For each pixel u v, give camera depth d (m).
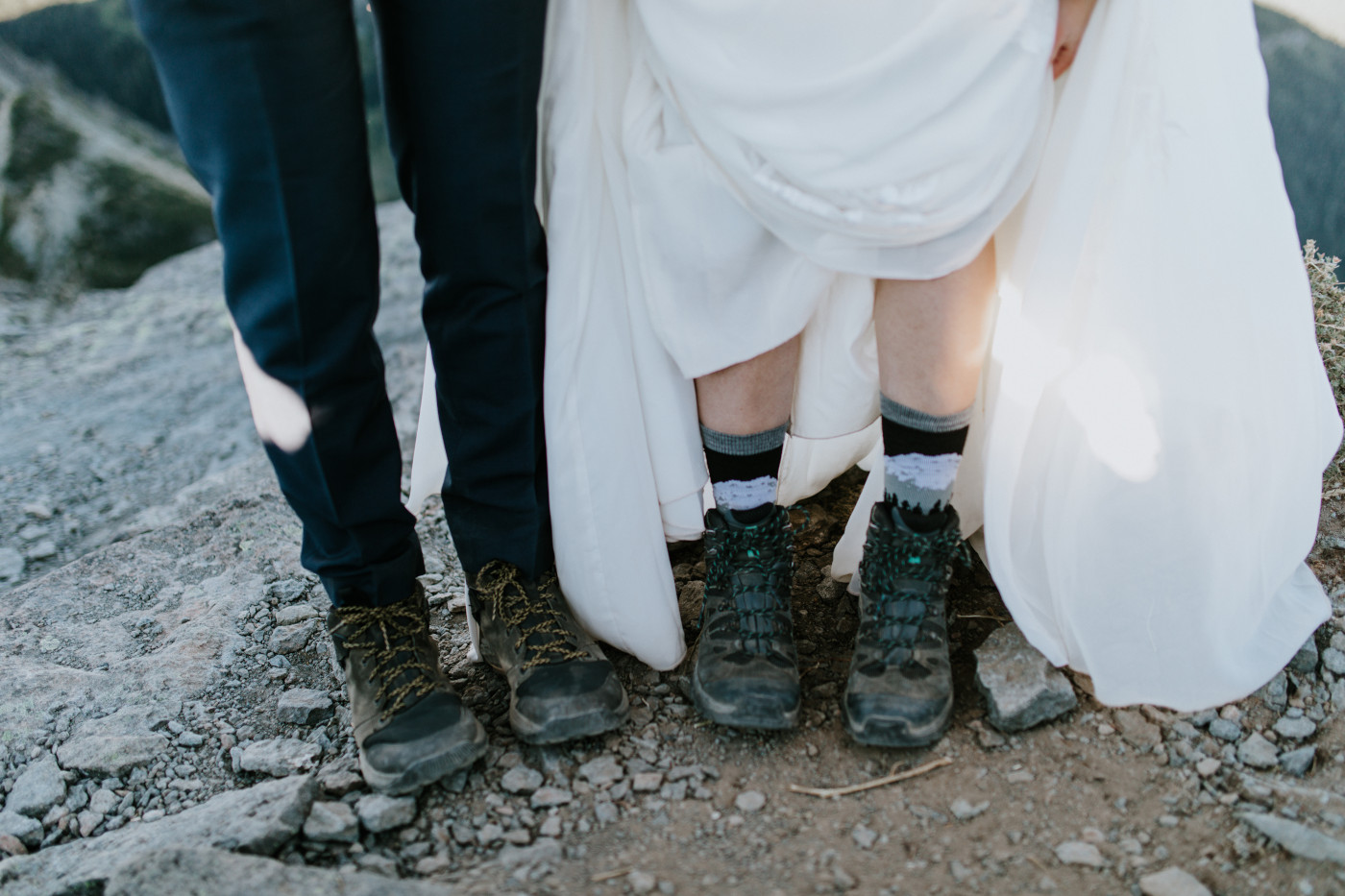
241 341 1.30
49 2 7.00
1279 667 1.46
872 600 1.46
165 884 1.19
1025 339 1.35
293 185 1.17
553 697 1.42
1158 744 1.40
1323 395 1.49
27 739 1.60
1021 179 1.28
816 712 1.52
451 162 1.25
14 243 5.71
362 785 1.42
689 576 1.90
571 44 1.26
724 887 1.21
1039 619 1.50
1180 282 1.31
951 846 1.26
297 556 2.14
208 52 1.10
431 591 1.98
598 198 1.36
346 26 1.17
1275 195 1.33
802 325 1.38
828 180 1.19
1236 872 1.20
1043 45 1.19
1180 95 1.26
